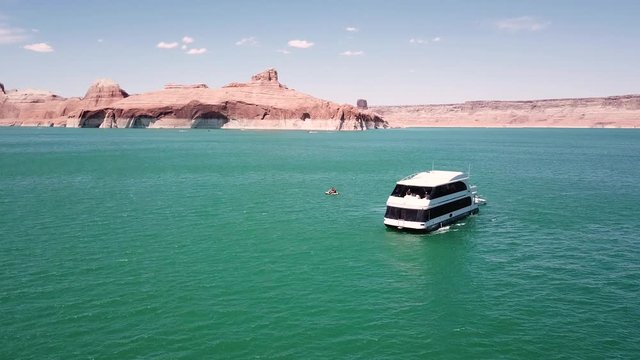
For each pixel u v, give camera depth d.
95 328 27.66
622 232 50.53
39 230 48.78
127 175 92.38
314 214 58.47
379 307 31.19
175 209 60.12
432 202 50.34
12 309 29.91
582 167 114.06
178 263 38.97
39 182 82.50
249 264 39.09
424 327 28.47
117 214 56.75
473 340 26.97
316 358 24.91
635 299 32.62
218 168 105.56
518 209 62.28
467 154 151.75
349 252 43.03
